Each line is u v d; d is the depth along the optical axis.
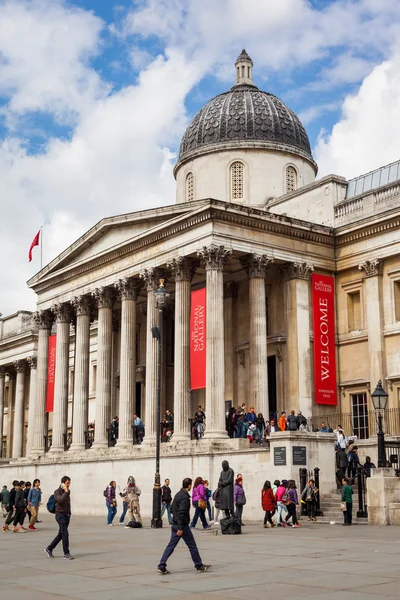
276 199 50.41
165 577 16.48
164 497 35.28
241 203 51.91
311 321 44.50
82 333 52.56
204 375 40.47
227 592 14.05
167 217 45.22
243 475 35.00
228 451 36.16
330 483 33.22
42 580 16.67
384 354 42.84
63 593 14.66
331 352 44.72
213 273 40.75
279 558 18.88
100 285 50.44
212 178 52.91
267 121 53.78
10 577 17.31
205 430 39.41
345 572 16.00
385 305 43.44
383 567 16.59
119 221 47.84
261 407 40.78
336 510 31.42
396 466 32.62
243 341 47.31
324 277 45.34
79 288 52.84
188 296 43.19
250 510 34.25
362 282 44.75
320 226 45.25
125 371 47.06
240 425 39.22
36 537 29.61
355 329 45.25
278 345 44.91
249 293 43.44
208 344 39.91
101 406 49.03
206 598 13.48
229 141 53.00
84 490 46.81
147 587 15.12
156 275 45.47
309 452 32.81
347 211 45.78
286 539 24.00
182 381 41.75
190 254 42.53
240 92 55.88
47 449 55.91
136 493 34.16
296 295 44.06
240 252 42.22
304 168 54.62
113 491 36.44
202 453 37.34
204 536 26.45
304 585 14.48
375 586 14.04
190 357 41.81
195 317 41.75
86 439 51.06
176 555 20.88
